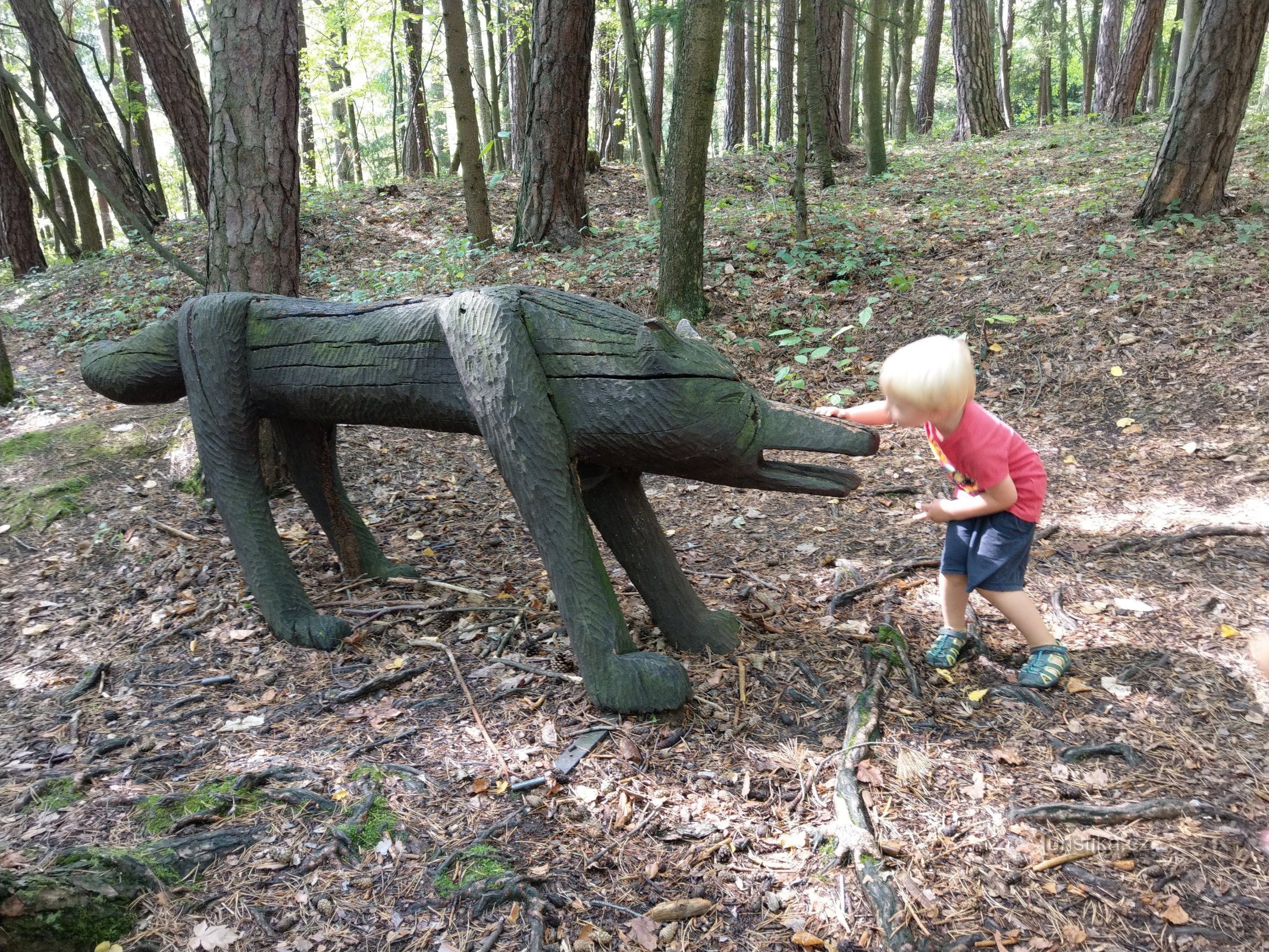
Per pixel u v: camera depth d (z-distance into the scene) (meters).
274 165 4.38
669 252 6.38
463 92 8.09
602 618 2.54
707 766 2.34
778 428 2.45
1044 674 2.63
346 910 1.91
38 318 8.75
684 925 1.86
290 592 3.12
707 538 4.07
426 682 2.79
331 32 15.05
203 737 2.55
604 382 2.45
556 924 1.86
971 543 2.68
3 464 4.62
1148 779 2.22
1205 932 1.78
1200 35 6.39
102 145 11.70
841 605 3.25
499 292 2.56
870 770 2.26
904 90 17.42
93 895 1.89
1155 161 6.82
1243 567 3.29
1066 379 5.20
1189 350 5.11
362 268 8.68
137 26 10.16
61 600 3.46
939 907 1.86
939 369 2.36
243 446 3.10
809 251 7.32
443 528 4.24
